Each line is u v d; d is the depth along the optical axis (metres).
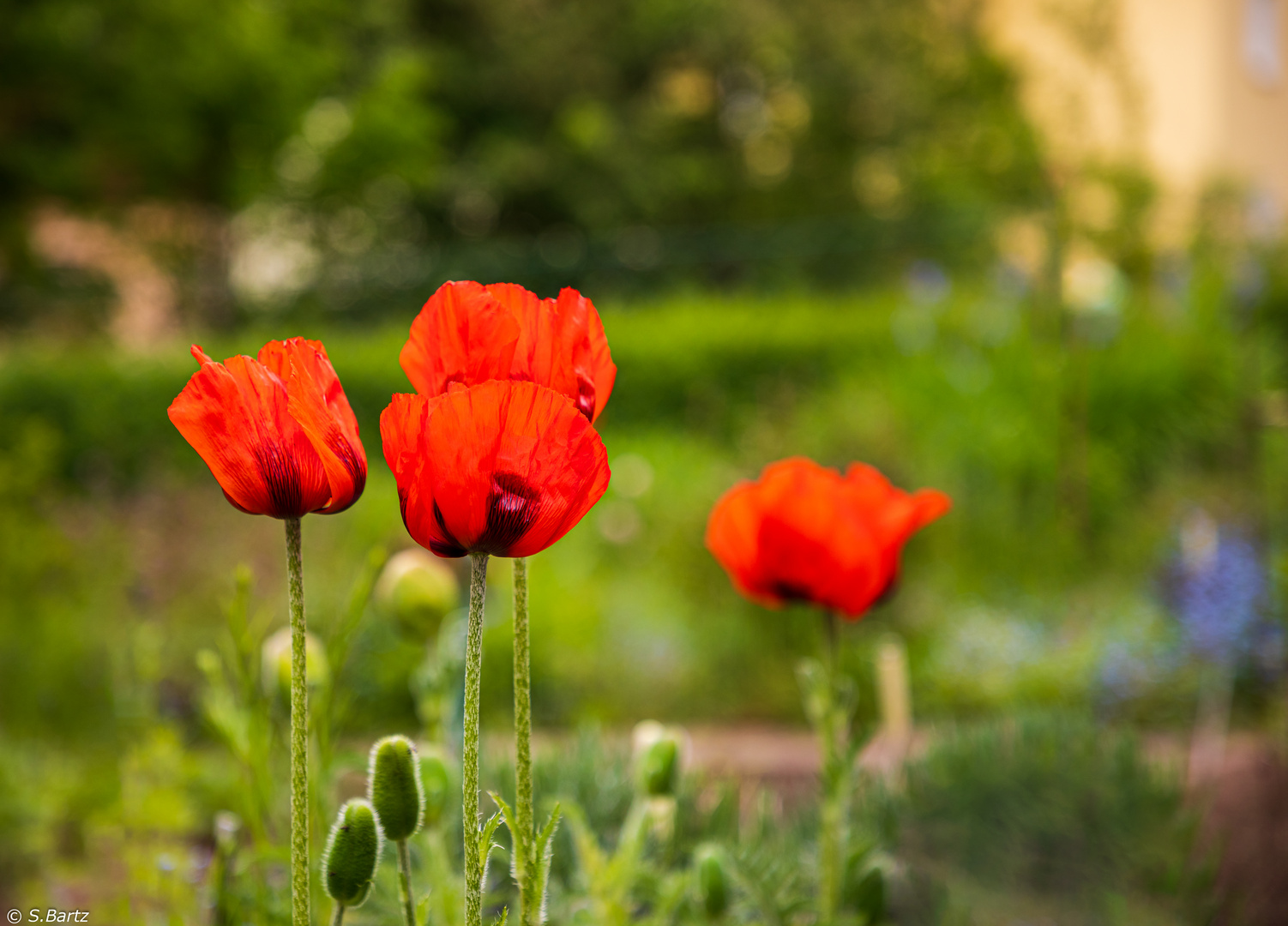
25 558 5.25
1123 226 12.53
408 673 4.40
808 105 18.92
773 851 1.41
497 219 19.52
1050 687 4.64
